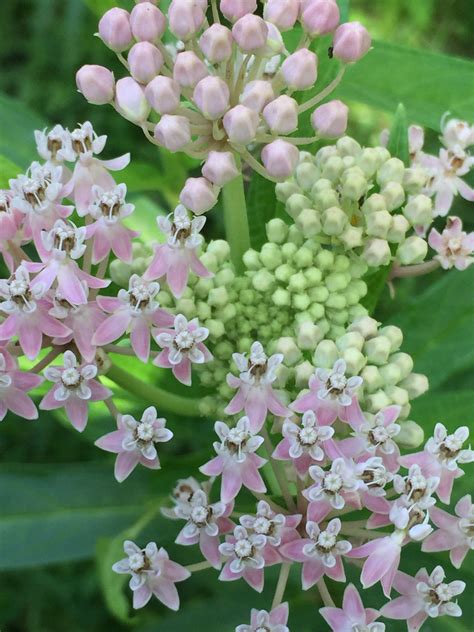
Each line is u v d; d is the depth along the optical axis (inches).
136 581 5.5
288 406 5.6
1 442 9.7
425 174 6.3
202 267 5.8
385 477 5.3
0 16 12.1
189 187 5.5
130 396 6.8
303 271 6.0
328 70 6.6
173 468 6.6
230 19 5.8
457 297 7.1
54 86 11.5
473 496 6.5
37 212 5.6
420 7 11.3
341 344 5.8
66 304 5.5
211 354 5.8
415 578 5.5
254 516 5.4
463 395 6.4
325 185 6.0
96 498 6.5
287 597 6.7
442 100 6.7
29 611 9.4
